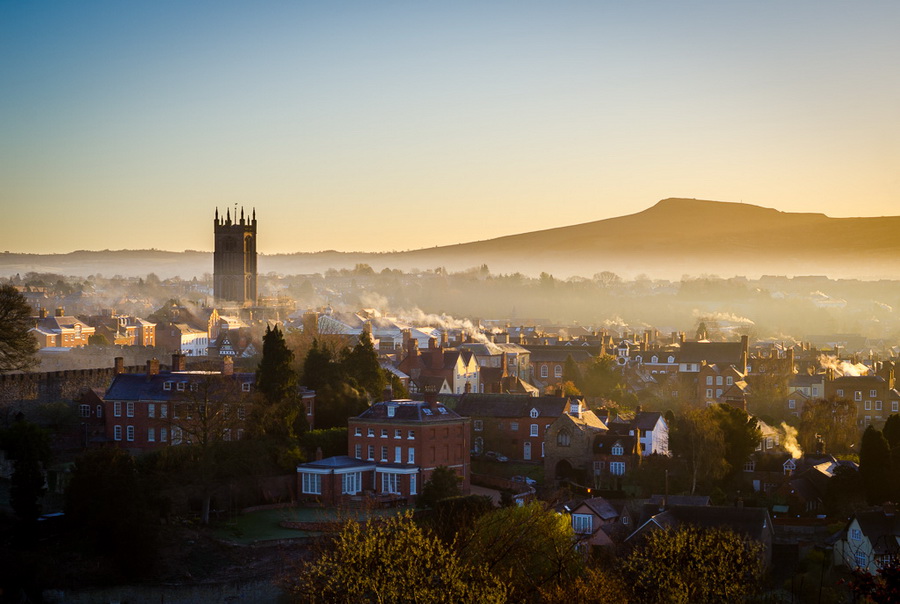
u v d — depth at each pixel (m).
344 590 95.81
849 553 148.38
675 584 100.75
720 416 190.50
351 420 175.50
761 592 129.38
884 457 178.50
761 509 155.75
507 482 181.38
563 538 122.25
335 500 165.88
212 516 156.50
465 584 91.50
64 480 155.88
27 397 189.88
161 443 178.88
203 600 136.25
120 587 135.25
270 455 168.38
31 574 132.88
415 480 169.12
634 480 184.00
